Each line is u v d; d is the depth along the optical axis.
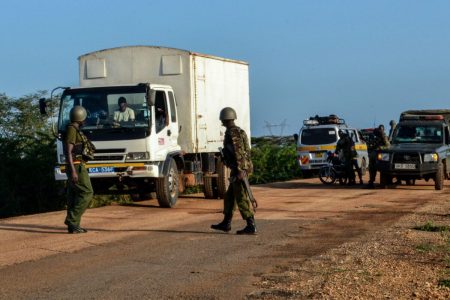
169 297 7.25
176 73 17.91
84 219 14.52
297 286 7.71
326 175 25.59
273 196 20.06
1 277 8.36
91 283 7.96
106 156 15.76
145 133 15.77
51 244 11.00
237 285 7.80
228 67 20.14
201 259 9.46
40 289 7.68
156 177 16.11
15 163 23.69
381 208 16.19
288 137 42.62
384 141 23.44
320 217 14.47
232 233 12.07
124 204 18.05
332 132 31.03
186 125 18.00
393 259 9.31
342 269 8.62
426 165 21.73
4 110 32.59
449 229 12.09
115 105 15.93
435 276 8.23
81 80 18.20
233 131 11.46
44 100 16.61
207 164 19.16
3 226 13.53
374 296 7.26
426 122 23.67
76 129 12.20
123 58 18.08
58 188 23.73
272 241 11.08
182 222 13.86
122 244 10.92
